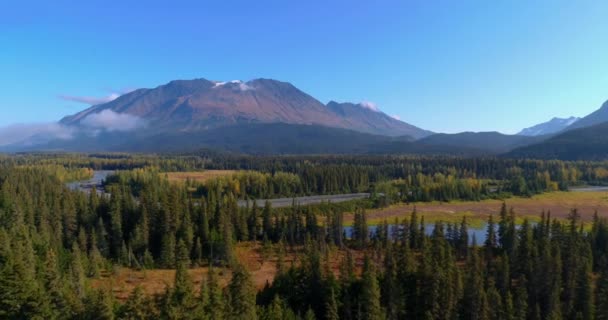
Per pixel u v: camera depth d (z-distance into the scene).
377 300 74.69
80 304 65.19
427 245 107.31
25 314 59.91
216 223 144.25
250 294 72.62
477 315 76.62
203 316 61.34
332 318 74.94
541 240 109.94
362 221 149.38
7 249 78.75
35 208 127.88
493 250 129.88
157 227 134.75
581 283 84.69
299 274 88.25
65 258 99.06
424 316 78.00
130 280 107.06
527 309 84.12
